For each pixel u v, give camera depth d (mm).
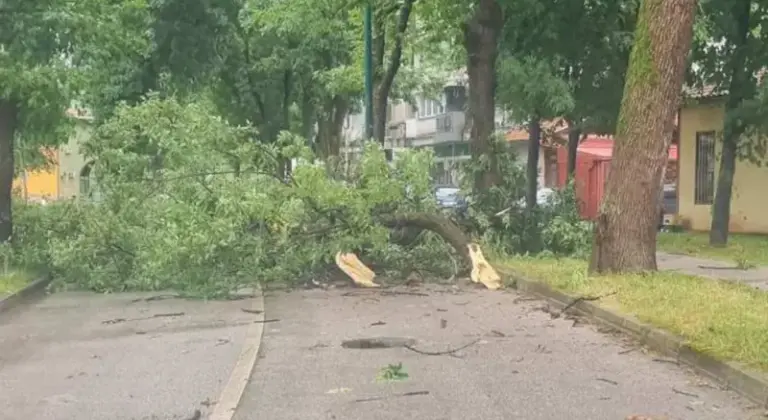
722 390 8266
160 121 16938
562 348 10406
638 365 9398
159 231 15781
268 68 35969
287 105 37719
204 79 26234
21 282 16609
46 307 14844
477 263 16891
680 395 8094
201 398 8336
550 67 24562
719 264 19625
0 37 17344
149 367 9805
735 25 23578
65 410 7984
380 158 17234
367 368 9492
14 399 8445
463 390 8414
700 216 31859
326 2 29406
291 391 8500
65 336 11984
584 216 24953
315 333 11781
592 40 22500
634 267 14484
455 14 21484
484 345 10672
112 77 24828
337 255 16891
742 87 23797
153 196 16844
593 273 14695
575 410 7613
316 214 17078
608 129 26547
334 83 32000
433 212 17828
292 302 14961
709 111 31250
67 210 18672
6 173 19609
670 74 14242
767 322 9961
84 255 16750
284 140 17562
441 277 17578
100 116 25391
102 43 20469
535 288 14977
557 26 22000
